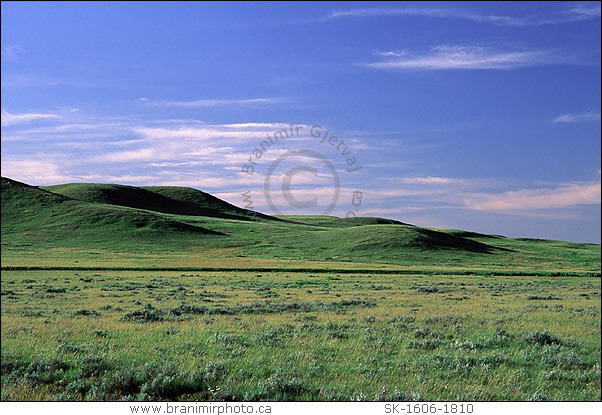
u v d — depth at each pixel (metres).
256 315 30.31
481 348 19.64
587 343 21.08
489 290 56.53
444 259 138.25
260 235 173.88
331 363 16.33
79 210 194.75
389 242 150.00
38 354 16.67
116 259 116.69
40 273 76.75
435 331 22.58
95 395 12.41
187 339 20.50
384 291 52.84
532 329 24.56
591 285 69.19
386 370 15.47
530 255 173.12
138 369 14.28
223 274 81.75
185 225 181.88
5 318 27.30
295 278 73.88
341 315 30.39
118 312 31.48
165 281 65.31
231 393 12.59
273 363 16.00
